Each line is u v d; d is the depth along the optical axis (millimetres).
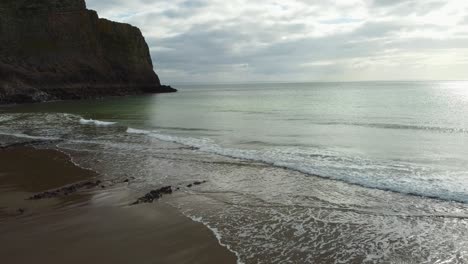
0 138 21281
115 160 15500
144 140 20391
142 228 8219
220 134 22109
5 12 64562
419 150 16438
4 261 6605
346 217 8852
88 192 11062
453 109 34531
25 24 66625
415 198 10172
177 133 22812
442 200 9969
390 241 7559
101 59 77562
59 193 10930
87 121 29547
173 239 7617
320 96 66375
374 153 16000
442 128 22516
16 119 31266
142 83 86688
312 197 10359
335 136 20562
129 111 39656
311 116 31062
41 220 8742
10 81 55250
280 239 7656
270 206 9656
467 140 18594
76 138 21281
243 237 7742
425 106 38562
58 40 70188
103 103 53719
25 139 20922
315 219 8742
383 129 22734
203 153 16672
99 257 6781
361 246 7344
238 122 28062
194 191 11047
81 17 76125
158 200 10234
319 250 7172
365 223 8484
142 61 89000
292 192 10844
